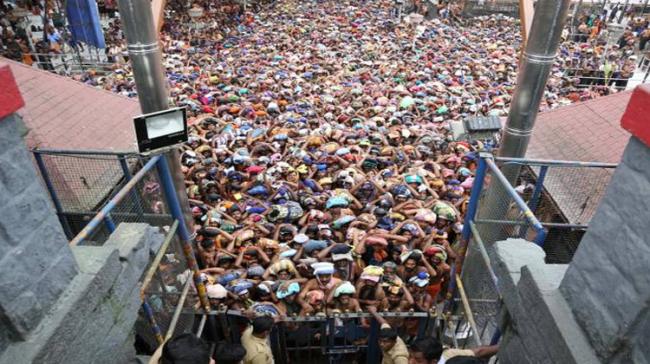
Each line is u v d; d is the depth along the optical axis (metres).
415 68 20.45
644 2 33.41
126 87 15.73
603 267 2.25
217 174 9.80
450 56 23.19
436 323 5.95
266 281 6.36
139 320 4.34
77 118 9.12
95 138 8.97
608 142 8.84
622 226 2.14
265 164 10.69
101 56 19.98
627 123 2.08
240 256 7.26
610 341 2.14
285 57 22.02
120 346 3.22
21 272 2.29
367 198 9.30
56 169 7.04
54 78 9.87
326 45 25.23
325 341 6.16
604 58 22.27
